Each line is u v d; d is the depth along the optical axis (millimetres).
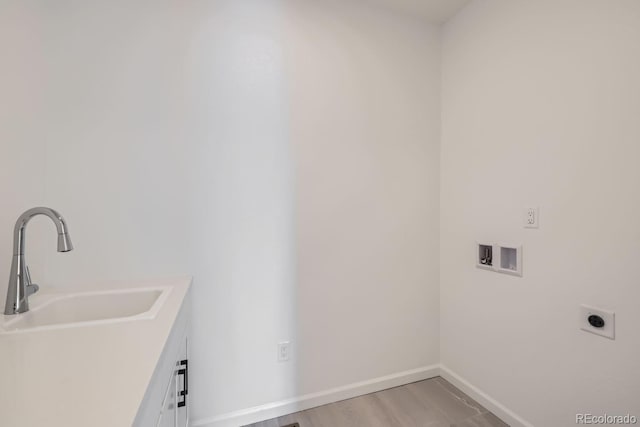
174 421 980
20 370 591
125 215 1391
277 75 1649
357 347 1834
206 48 1516
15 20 1198
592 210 1219
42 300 1095
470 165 1816
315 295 1734
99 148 1350
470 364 1816
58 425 419
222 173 1546
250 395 1593
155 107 1435
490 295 1684
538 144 1426
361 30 1841
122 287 1277
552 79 1366
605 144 1177
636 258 1093
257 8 1612
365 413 1659
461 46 1887
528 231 1474
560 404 1336
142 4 1417
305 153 1712
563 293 1324
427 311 2008
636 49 1091
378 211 1890
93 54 1342
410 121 1977
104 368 601
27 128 1228
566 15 1309
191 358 1485
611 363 1160
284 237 1666
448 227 1984
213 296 1531
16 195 1207
